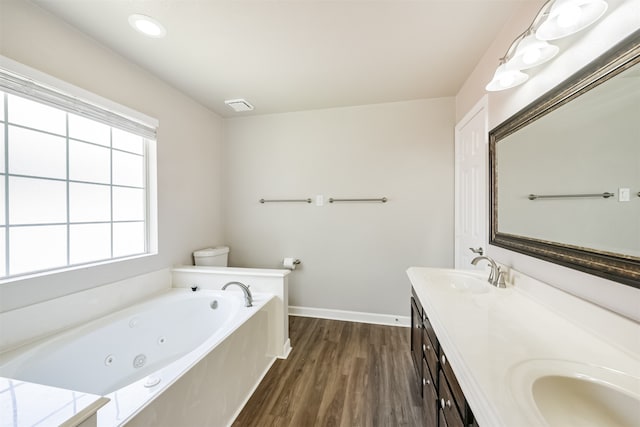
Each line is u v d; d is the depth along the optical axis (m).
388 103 2.56
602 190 0.82
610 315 0.79
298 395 1.60
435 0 1.29
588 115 0.87
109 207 1.82
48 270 1.44
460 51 1.72
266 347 1.89
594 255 0.84
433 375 1.15
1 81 1.20
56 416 0.57
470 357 0.72
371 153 2.61
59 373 1.30
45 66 1.36
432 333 1.18
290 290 2.85
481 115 1.80
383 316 2.63
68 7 1.33
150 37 1.58
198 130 2.57
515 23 1.35
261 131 2.89
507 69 1.08
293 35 1.56
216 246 2.85
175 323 1.91
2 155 1.28
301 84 2.19
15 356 1.19
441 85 2.20
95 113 1.61
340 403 1.53
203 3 1.31
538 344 0.79
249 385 1.62
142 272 1.94
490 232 1.61
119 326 1.61
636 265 0.70
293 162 2.81
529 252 1.20
